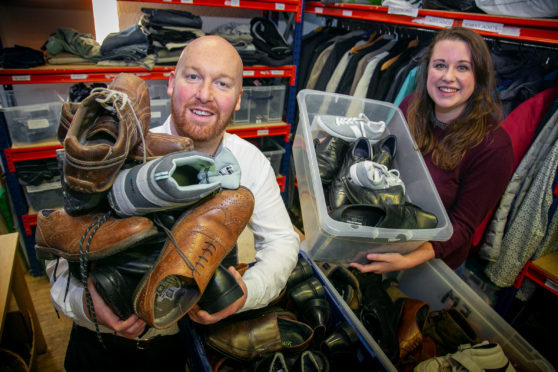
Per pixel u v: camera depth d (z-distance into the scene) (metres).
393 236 1.00
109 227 0.56
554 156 1.40
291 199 2.84
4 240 1.27
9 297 1.12
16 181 1.84
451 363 0.92
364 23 2.35
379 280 1.32
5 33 1.99
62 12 2.09
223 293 0.66
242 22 2.81
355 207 1.12
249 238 2.44
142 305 0.55
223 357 0.85
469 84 1.12
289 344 0.92
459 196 1.22
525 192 1.54
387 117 1.57
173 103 0.80
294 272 1.11
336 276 1.25
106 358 0.93
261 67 2.28
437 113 1.29
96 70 1.83
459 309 1.17
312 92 1.50
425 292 1.30
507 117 1.48
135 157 0.63
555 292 1.48
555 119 1.40
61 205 2.03
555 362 1.56
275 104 2.54
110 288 0.59
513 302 1.79
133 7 2.37
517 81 1.57
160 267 0.57
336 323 1.05
